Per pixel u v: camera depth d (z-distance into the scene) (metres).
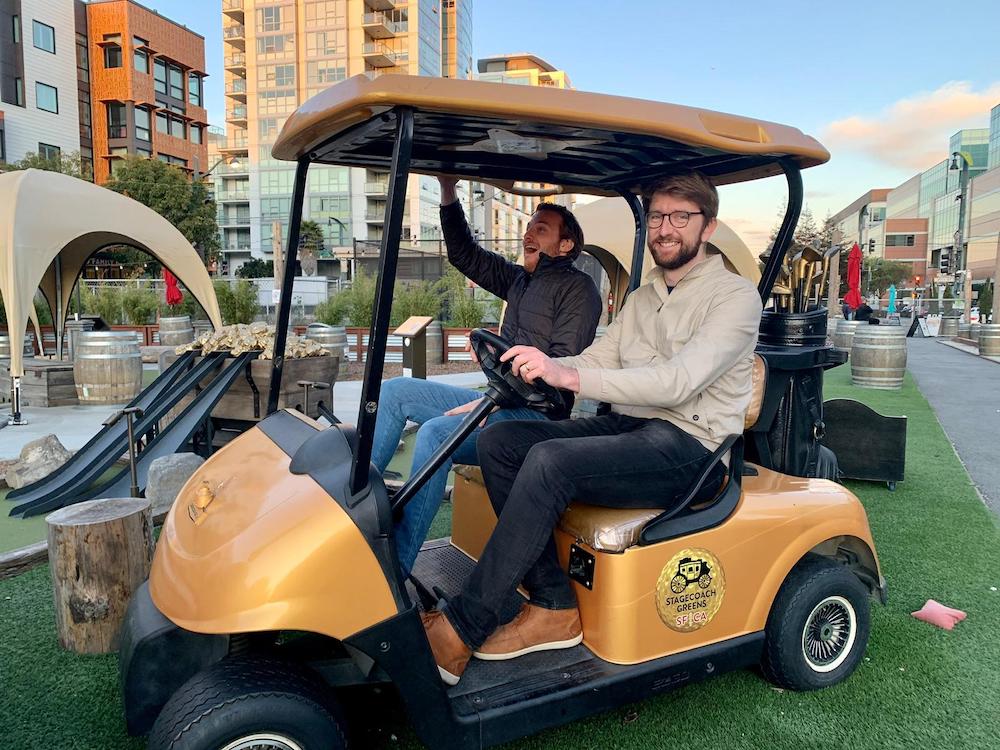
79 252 9.28
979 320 27.95
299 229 2.29
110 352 7.76
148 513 2.62
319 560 1.57
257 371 5.01
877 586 2.44
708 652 2.05
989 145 72.31
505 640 1.93
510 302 2.93
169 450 4.41
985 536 3.78
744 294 2.06
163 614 1.67
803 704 2.24
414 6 53.97
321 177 52.28
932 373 11.84
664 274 2.25
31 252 6.79
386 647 1.62
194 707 1.50
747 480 2.38
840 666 2.35
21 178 7.24
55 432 6.41
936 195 87.56
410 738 2.04
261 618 1.51
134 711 1.70
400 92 1.54
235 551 1.59
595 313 2.69
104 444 4.78
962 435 6.56
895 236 88.44
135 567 2.53
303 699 1.56
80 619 2.46
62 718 2.11
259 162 54.44
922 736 2.08
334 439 1.87
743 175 2.48
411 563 2.01
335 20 52.81
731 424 2.11
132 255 30.52
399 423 2.58
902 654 2.54
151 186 32.22
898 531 3.85
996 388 9.79
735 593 2.11
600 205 8.26
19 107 34.22
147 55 41.12
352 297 15.27
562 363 2.36
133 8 39.66
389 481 4.19
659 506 2.05
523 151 2.25
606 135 1.98
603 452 1.93
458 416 2.38
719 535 2.06
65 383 7.89
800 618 2.21
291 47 53.31
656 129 1.79
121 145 40.66
